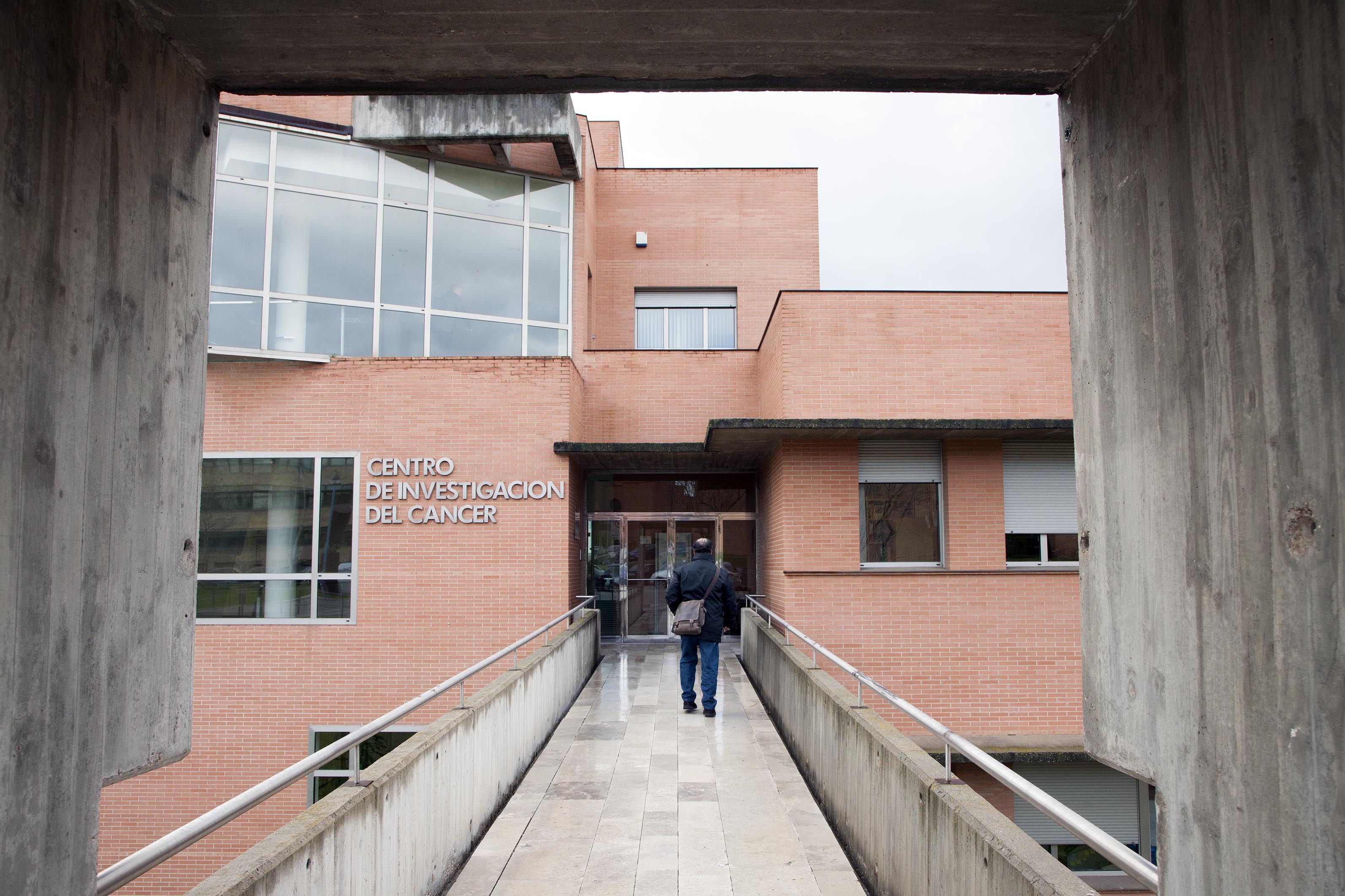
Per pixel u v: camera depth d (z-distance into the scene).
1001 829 3.14
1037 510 11.88
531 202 14.08
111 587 2.12
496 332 13.58
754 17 2.34
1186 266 1.98
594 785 6.88
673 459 14.04
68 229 1.96
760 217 17.86
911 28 2.39
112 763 2.13
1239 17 1.77
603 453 12.53
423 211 13.42
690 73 2.69
